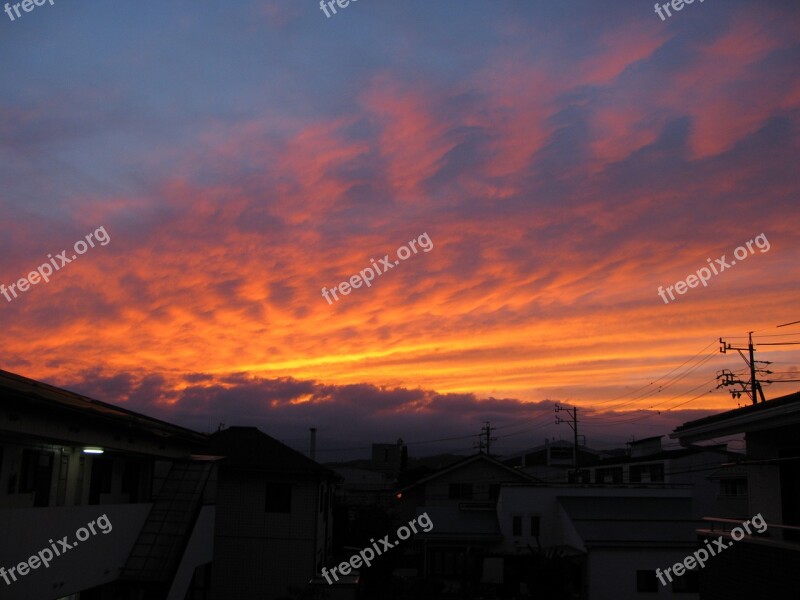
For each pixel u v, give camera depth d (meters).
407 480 58.59
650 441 49.47
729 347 34.25
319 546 25.55
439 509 37.25
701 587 12.58
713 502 38.09
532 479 40.88
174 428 16.38
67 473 13.09
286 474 24.31
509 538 33.94
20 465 11.45
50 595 10.98
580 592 27.92
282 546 23.83
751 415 10.13
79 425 11.95
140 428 14.03
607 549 27.23
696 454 41.69
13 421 10.02
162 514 15.20
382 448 76.81
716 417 11.25
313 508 24.16
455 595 31.34
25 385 10.38
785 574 9.88
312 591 21.44
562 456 67.62
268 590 23.50
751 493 12.07
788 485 11.13
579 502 33.75
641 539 28.08
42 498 12.14
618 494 34.09
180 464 16.97
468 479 41.16
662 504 33.56
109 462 15.02
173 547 14.41
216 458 18.05
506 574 32.50
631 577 26.95
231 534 23.91
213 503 17.67
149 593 13.57
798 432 10.89
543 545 33.56
